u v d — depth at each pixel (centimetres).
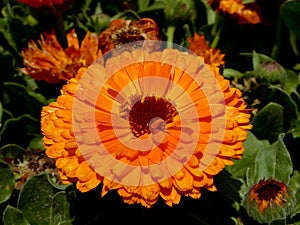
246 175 29
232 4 32
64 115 24
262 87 31
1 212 29
